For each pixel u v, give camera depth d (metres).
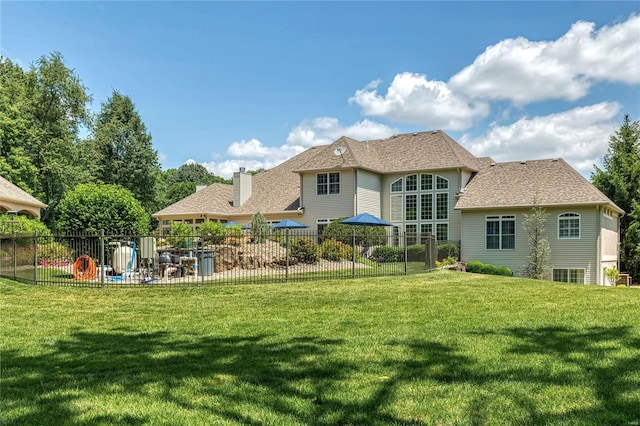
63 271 17.41
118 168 50.75
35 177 38.44
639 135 38.78
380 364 5.57
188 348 6.60
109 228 18.08
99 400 4.53
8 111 37.97
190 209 35.06
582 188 25.41
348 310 9.71
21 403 4.44
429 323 8.09
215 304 10.79
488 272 24.50
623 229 36.78
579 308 9.40
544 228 25.16
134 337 7.41
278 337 7.19
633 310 9.00
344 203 29.89
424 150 31.47
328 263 20.62
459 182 29.14
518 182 27.78
